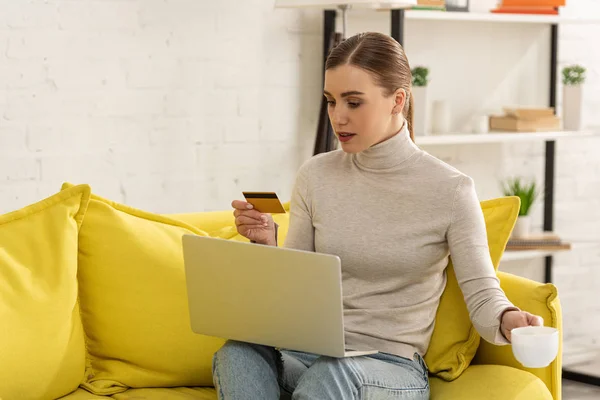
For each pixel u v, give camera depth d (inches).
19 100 135.1
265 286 82.2
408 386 87.7
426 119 158.7
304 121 158.9
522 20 163.0
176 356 98.6
